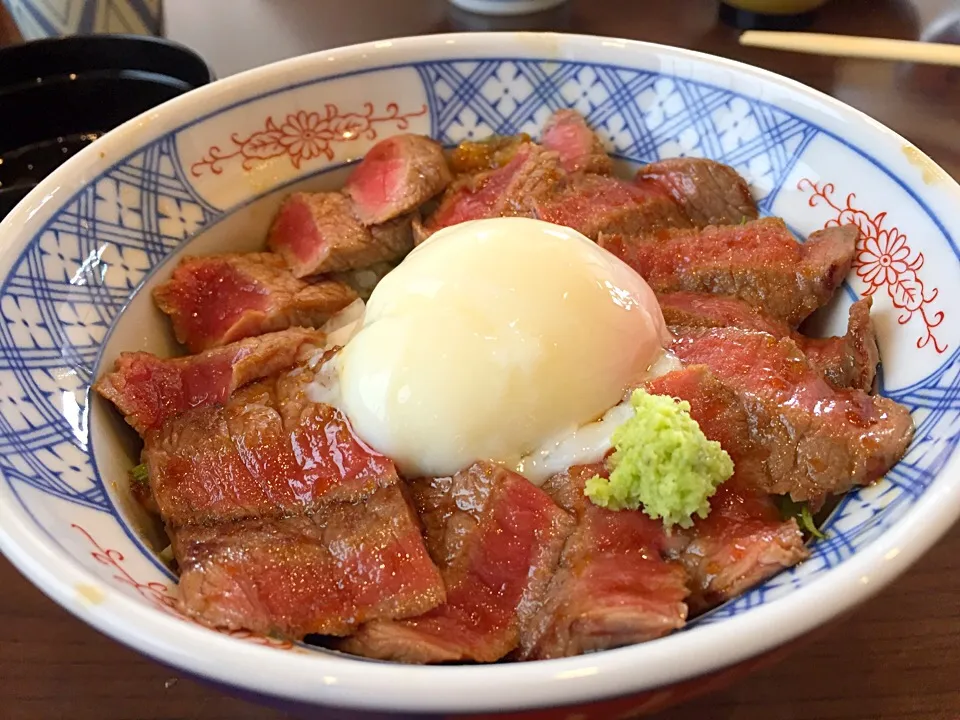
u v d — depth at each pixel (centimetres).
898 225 15
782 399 13
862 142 15
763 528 12
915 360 13
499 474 12
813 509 13
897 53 20
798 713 12
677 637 9
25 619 13
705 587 12
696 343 14
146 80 21
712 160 18
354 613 12
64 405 13
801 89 16
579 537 12
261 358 15
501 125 19
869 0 27
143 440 14
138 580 11
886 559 10
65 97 20
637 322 14
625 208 17
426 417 13
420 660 11
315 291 17
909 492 11
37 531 10
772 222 16
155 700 12
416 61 18
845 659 13
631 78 18
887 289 15
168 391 14
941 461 11
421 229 17
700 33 26
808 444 13
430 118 19
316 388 14
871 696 12
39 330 13
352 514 13
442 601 12
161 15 25
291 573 12
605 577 11
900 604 13
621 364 13
